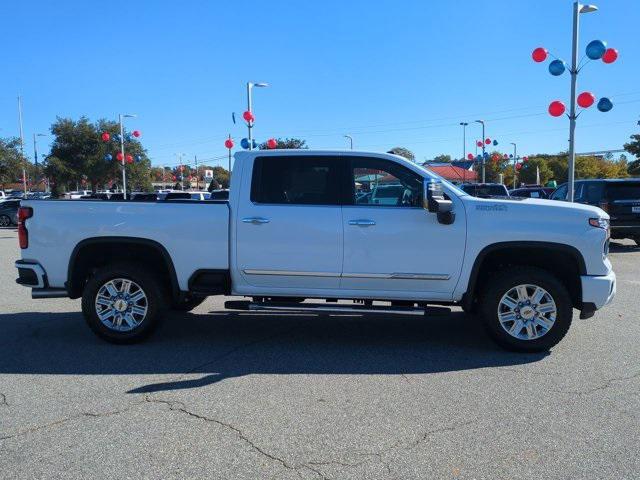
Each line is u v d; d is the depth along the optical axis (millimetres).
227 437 3705
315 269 5609
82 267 6051
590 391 4500
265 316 7270
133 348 5793
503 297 5465
